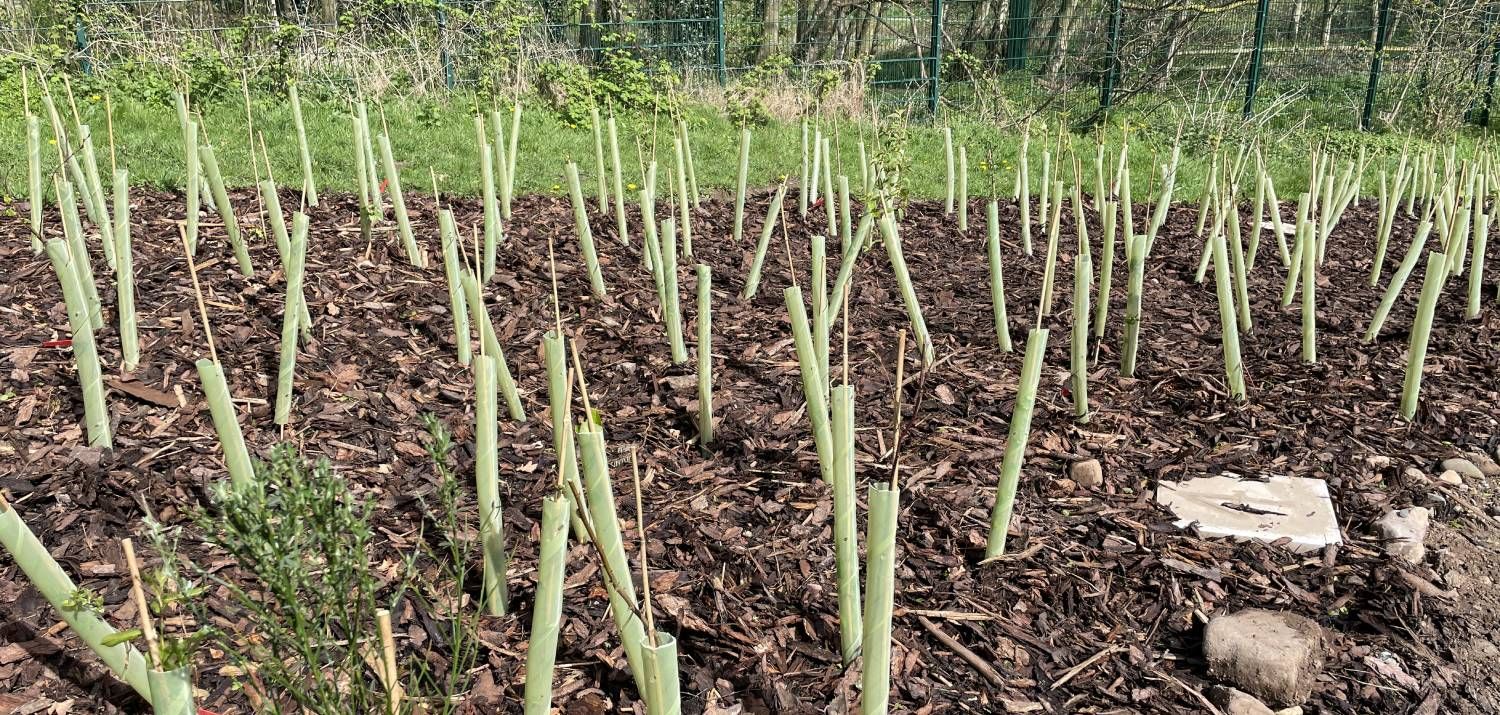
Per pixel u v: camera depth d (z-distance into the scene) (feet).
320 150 26.08
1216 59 45.16
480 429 7.20
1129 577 8.84
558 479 5.49
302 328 12.54
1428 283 11.60
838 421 6.61
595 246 18.61
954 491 9.96
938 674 7.52
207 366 7.50
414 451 10.18
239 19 38.96
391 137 28.12
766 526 9.21
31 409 10.39
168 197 20.10
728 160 28.73
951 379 12.85
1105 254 13.78
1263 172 20.33
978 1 50.65
